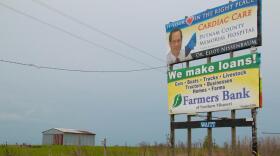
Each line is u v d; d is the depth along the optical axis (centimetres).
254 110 1988
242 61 2055
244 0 2070
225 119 2108
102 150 3531
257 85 1980
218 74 2161
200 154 2661
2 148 3198
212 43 2205
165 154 2711
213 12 2212
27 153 3259
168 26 2473
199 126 2231
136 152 3120
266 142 2933
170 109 2409
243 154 2330
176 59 2400
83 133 7188
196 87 2270
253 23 2023
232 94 2084
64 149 3741
